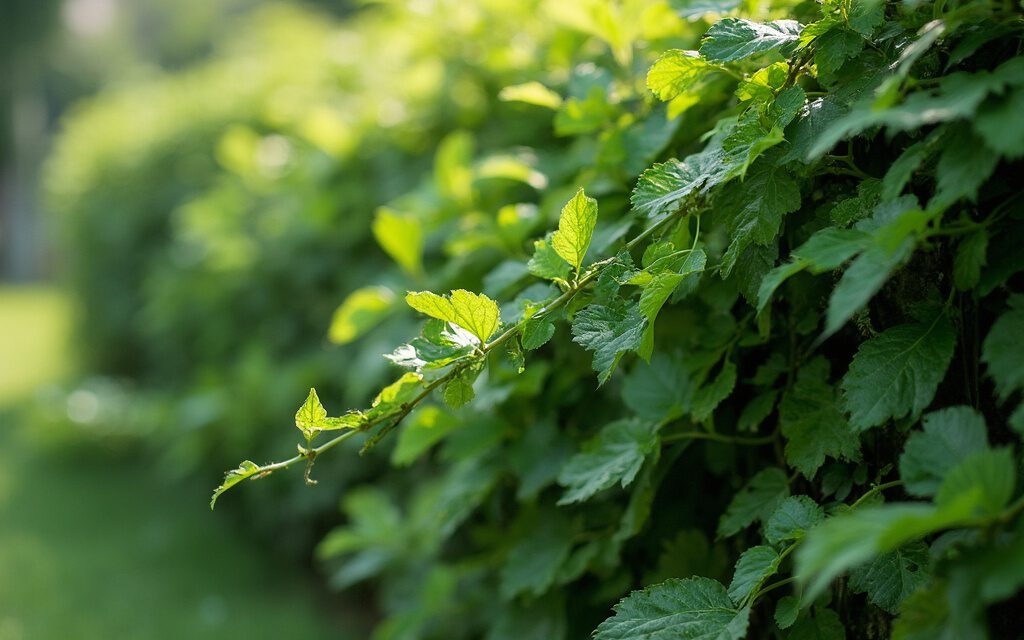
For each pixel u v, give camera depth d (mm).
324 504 2033
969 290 904
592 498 1131
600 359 912
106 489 3191
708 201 966
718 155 940
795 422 972
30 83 12117
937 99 823
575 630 1146
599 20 1187
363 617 2131
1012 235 864
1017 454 882
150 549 2570
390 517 1561
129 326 4105
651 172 946
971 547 799
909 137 929
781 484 1002
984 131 808
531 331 936
